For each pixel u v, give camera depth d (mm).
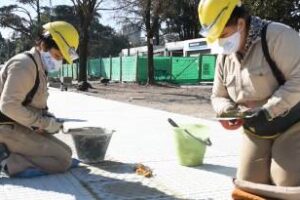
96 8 30531
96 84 33000
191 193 5094
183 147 6168
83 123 10258
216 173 5879
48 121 5465
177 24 61312
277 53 3504
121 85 31750
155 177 5688
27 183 5367
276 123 3605
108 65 39906
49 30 5305
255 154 3785
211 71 35438
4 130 5484
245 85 3725
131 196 4973
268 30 3543
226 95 4066
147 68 33531
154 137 8344
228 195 5035
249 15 3602
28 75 5266
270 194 3584
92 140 6141
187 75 35219
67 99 16953
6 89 5230
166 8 30094
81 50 28766
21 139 5547
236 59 3748
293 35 3525
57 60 5406
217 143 7770
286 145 3619
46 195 4977
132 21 38875
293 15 16312
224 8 3434
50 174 5711
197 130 6422
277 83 3594
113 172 5879
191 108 15773
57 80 28875
